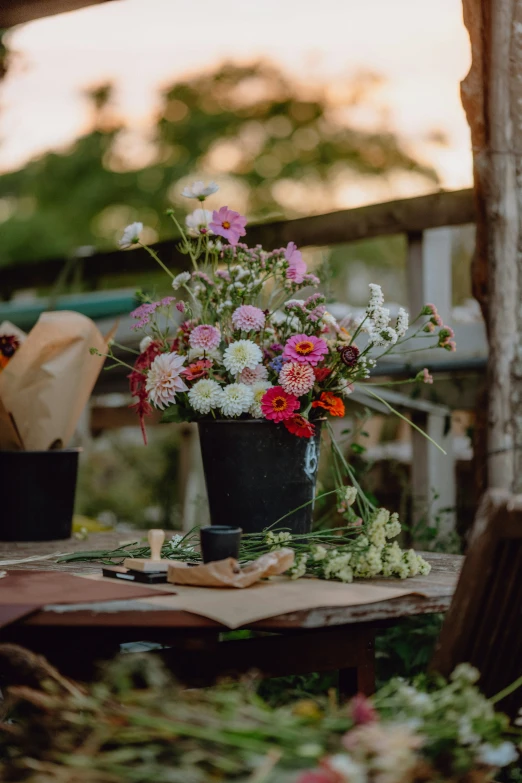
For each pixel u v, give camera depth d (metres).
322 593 1.55
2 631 1.51
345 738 1.16
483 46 2.27
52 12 2.75
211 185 2.14
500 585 1.37
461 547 3.00
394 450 4.00
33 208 9.84
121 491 6.16
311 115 10.21
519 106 2.24
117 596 1.50
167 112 10.13
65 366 2.51
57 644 1.60
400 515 3.35
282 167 10.12
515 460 2.25
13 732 1.32
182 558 1.95
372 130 10.12
